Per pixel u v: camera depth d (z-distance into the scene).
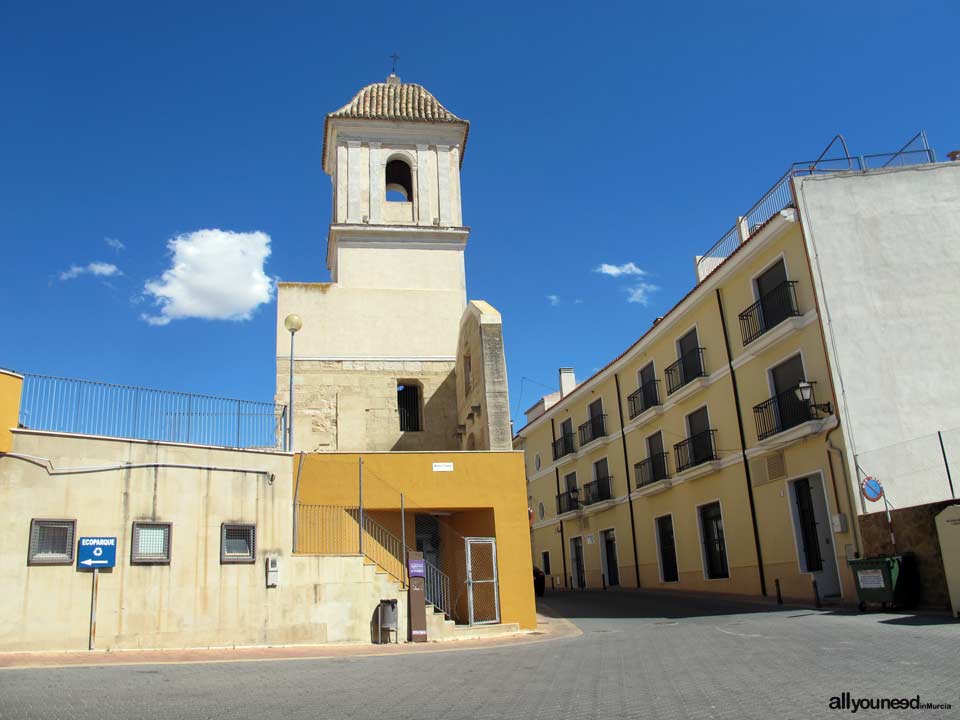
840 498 19.47
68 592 13.09
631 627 17.22
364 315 26.73
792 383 22.17
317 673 10.52
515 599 18.36
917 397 19.52
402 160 29.39
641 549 32.09
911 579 15.68
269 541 15.58
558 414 41.00
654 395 30.67
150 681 9.61
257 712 7.35
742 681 8.18
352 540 17.19
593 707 7.23
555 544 41.25
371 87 30.80
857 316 20.06
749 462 24.14
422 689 8.83
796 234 21.22
